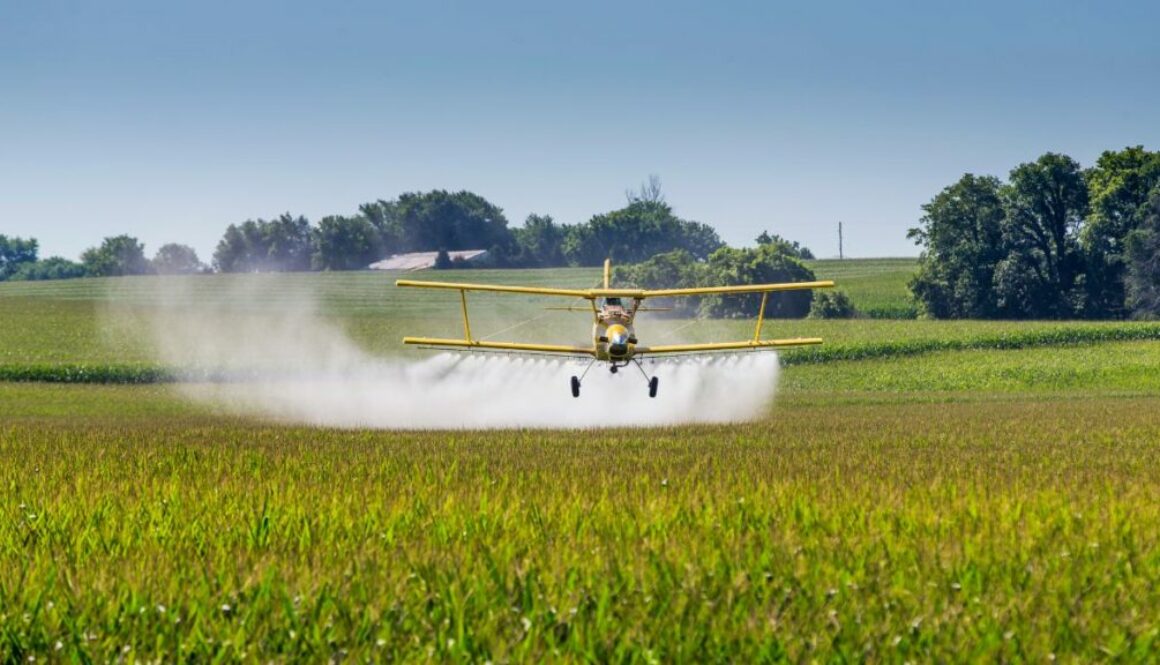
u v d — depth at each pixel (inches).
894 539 1120.8
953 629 844.0
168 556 1069.8
